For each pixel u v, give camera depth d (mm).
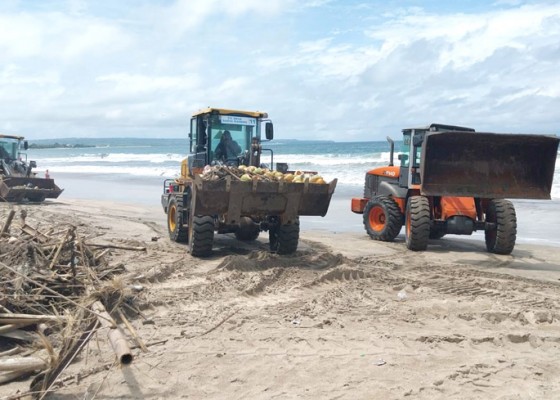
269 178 8984
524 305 6812
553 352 5289
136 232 12461
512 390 4371
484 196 10125
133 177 33625
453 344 5426
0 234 6711
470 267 9406
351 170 32469
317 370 4695
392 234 11984
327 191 9141
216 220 9641
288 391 4297
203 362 4812
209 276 7945
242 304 6672
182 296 6879
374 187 13250
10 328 4848
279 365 4785
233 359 4906
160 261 8984
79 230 11977
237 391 4297
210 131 10602
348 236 12977
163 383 4395
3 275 5621
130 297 6398
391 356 5023
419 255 10531
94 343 5102
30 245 6176
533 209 18078
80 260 6633
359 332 5695
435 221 10820
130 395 4184
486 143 9945
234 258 8695
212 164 10312
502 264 9891
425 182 9977
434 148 9945
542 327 6039
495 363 4934
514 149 10125
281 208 9109
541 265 9836
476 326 6016
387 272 8680
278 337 5473
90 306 5105
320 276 7883
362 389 4336
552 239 12984
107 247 7977
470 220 10664
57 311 5234
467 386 4434
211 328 5719
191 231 9500
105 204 18672
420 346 5332
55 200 19641
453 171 10133
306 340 5406
